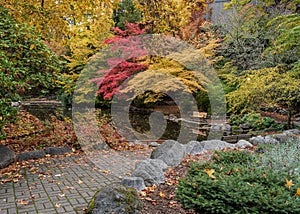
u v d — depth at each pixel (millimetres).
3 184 3107
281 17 5586
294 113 6504
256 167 2773
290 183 2248
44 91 5078
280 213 1896
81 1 5180
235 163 2973
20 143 5168
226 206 1996
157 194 2561
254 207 1958
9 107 4012
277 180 2389
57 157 4500
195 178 2395
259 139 5000
